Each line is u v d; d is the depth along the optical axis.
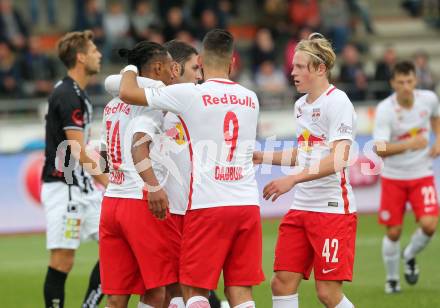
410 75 33.50
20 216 50.44
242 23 78.25
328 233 23.64
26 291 34.53
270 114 58.16
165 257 22.98
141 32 66.00
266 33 66.25
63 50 27.83
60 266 27.64
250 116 22.31
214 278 21.97
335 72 67.81
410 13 87.25
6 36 62.53
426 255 41.06
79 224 27.77
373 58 79.19
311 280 35.12
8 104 58.47
